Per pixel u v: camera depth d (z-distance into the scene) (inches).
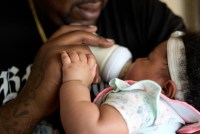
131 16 53.4
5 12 49.4
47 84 37.7
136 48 51.9
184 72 37.4
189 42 38.7
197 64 37.1
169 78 38.4
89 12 48.6
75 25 45.1
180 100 38.0
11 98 45.8
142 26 53.1
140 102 34.7
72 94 33.5
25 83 44.6
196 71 36.9
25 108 39.4
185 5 79.7
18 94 43.0
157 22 53.5
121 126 32.8
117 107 33.6
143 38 52.5
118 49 41.1
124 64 40.7
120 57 40.6
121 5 54.1
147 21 53.3
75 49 37.4
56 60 36.9
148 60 40.4
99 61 40.9
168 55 38.8
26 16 49.9
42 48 40.6
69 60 34.8
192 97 37.6
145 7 54.2
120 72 40.6
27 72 47.2
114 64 40.3
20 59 47.7
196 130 37.5
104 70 40.7
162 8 55.6
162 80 38.7
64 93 33.9
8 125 40.3
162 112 36.0
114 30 52.4
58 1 48.1
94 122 32.2
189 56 37.6
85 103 33.1
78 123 32.4
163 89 38.5
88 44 41.2
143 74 39.8
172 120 36.9
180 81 37.5
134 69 40.6
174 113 37.6
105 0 49.4
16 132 40.6
